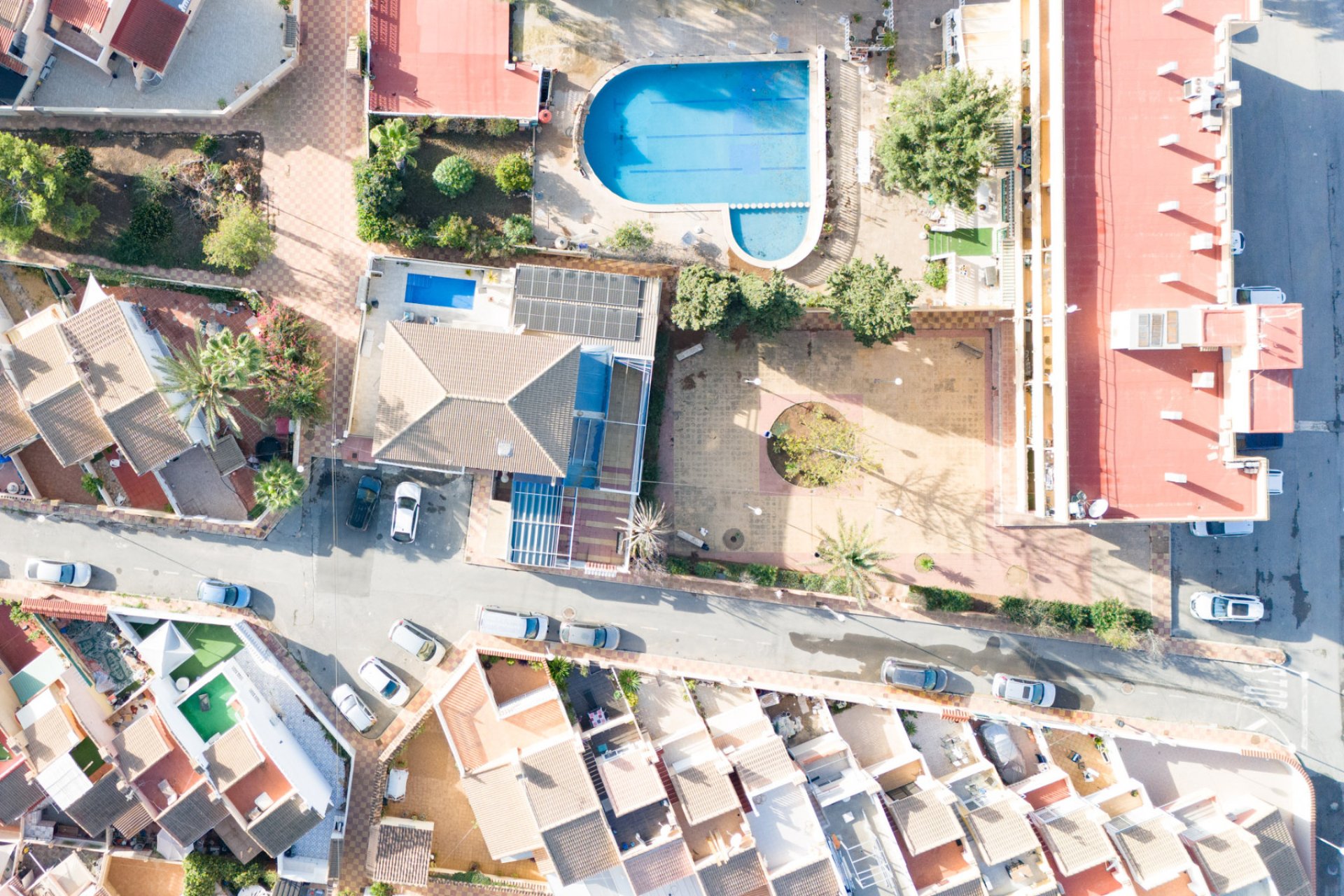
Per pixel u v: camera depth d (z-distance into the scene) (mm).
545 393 47031
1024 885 51938
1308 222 54031
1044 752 53969
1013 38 49250
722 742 53531
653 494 53938
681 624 54469
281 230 52344
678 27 52375
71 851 53062
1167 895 51656
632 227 51406
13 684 53000
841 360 54125
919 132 46812
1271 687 54719
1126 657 54781
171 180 51875
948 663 54719
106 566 53438
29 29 48344
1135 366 46375
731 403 54094
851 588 53594
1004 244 50750
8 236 47969
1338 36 53469
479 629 53969
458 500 54031
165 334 53031
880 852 51156
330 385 52875
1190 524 54406
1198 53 45531
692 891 53062
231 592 52781
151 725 50438
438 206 52031
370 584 53844
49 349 49469
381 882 53062
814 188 53125
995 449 54156
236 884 52812
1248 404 44750
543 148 52188
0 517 53312
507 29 51000
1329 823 55000
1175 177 45844
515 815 51125
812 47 52438
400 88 50938
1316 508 54406
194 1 50562
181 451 50156
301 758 52250
